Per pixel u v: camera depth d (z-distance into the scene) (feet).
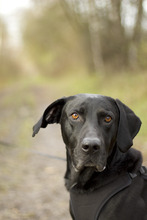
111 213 8.88
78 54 111.55
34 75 170.91
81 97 9.95
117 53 64.08
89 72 91.71
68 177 10.24
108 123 9.40
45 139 30.32
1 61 143.02
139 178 9.32
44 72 160.97
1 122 39.68
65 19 103.19
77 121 9.55
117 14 57.06
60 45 133.59
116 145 9.70
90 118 9.32
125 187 9.04
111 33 63.93
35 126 10.37
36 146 27.63
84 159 8.81
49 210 14.87
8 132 33.27
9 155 24.47
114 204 8.92
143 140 23.53
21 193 16.90
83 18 77.82
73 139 9.57
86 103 9.57
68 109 9.96
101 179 9.21
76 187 9.59
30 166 21.77
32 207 15.16
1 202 15.64
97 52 72.43
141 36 52.26
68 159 10.28
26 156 24.12
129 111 9.57
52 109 10.77
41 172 20.48
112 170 9.31
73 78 101.50
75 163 9.33
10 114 46.03
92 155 8.70
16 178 19.24
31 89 88.69
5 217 14.03
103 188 9.15
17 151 25.62
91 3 66.80
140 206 8.84
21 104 55.36
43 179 19.13
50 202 15.79
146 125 25.94
